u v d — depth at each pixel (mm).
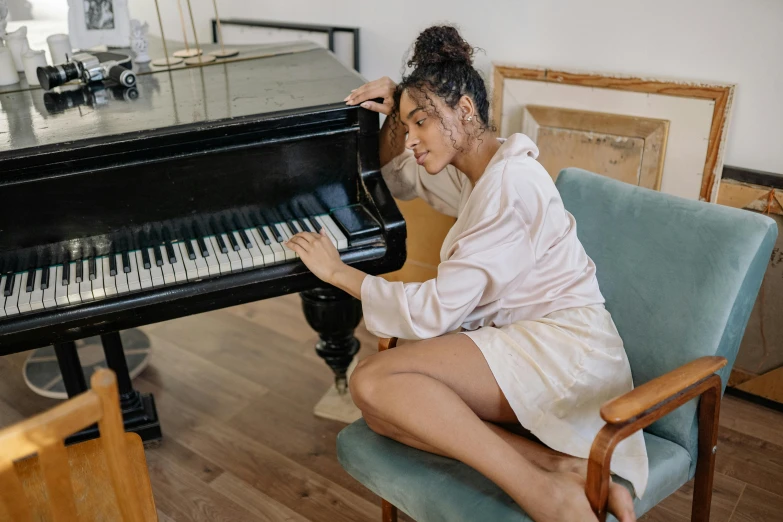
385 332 1649
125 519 1192
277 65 2340
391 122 2008
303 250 1787
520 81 2658
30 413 2600
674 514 2094
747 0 2199
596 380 1570
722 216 1631
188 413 2555
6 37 2350
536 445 1545
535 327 1610
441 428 1454
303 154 1908
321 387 2678
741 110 2320
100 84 2201
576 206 1854
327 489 2221
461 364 1550
